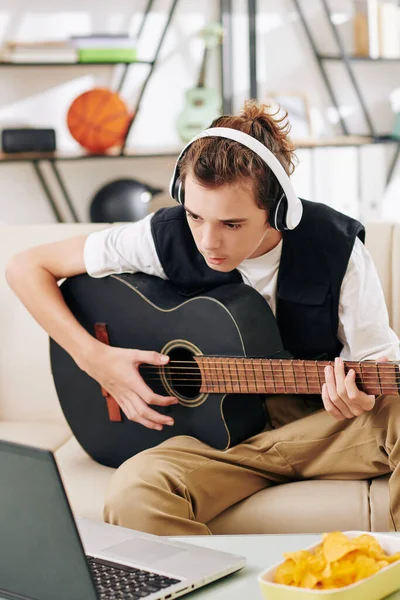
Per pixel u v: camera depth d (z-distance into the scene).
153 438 1.92
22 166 4.33
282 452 1.79
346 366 1.60
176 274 1.92
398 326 2.13
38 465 1.08
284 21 4.66
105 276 1.97
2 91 4.27
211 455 1.77
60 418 2.30
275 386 1.73
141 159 4.49
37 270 2.01
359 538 1.13
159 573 1.21
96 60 4.09
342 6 4.71
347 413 1.62
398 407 1.71
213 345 1.82
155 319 1.90
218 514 1.78
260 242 1.70
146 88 4.50
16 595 1.17
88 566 1.09
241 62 4.61
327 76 4.75
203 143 1.61
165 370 1.87
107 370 1.88
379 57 4.62
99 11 4.35
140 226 1.96
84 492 1.86
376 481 1.78
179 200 1.70
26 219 4.38
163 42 4.49
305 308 1.83
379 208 4.48
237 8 4.57
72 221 4.42
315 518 1.72
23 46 4.03
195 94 4.32
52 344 2.03
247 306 1.81
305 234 1.84
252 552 1.29
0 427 2.25
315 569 1.09
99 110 4.07
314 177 4.45
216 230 1.63
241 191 1.59
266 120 1.71
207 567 1.22
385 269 2.15
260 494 1.79
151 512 1.63
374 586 1.07
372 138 4.62
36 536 1.12
